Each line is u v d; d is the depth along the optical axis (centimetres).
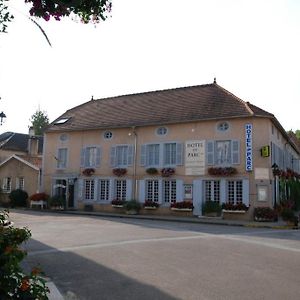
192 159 2583
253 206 2370
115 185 2850
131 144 2820
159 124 2705
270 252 1151
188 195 2569
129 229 1689
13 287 362
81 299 661
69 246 1202
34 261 973
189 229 1772
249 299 667
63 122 3195
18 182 3391
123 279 803
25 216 2339
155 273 858
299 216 2359
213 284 767
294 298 674
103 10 299
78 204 2970
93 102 3403
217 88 2861
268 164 2384
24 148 4500
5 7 309
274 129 2614
